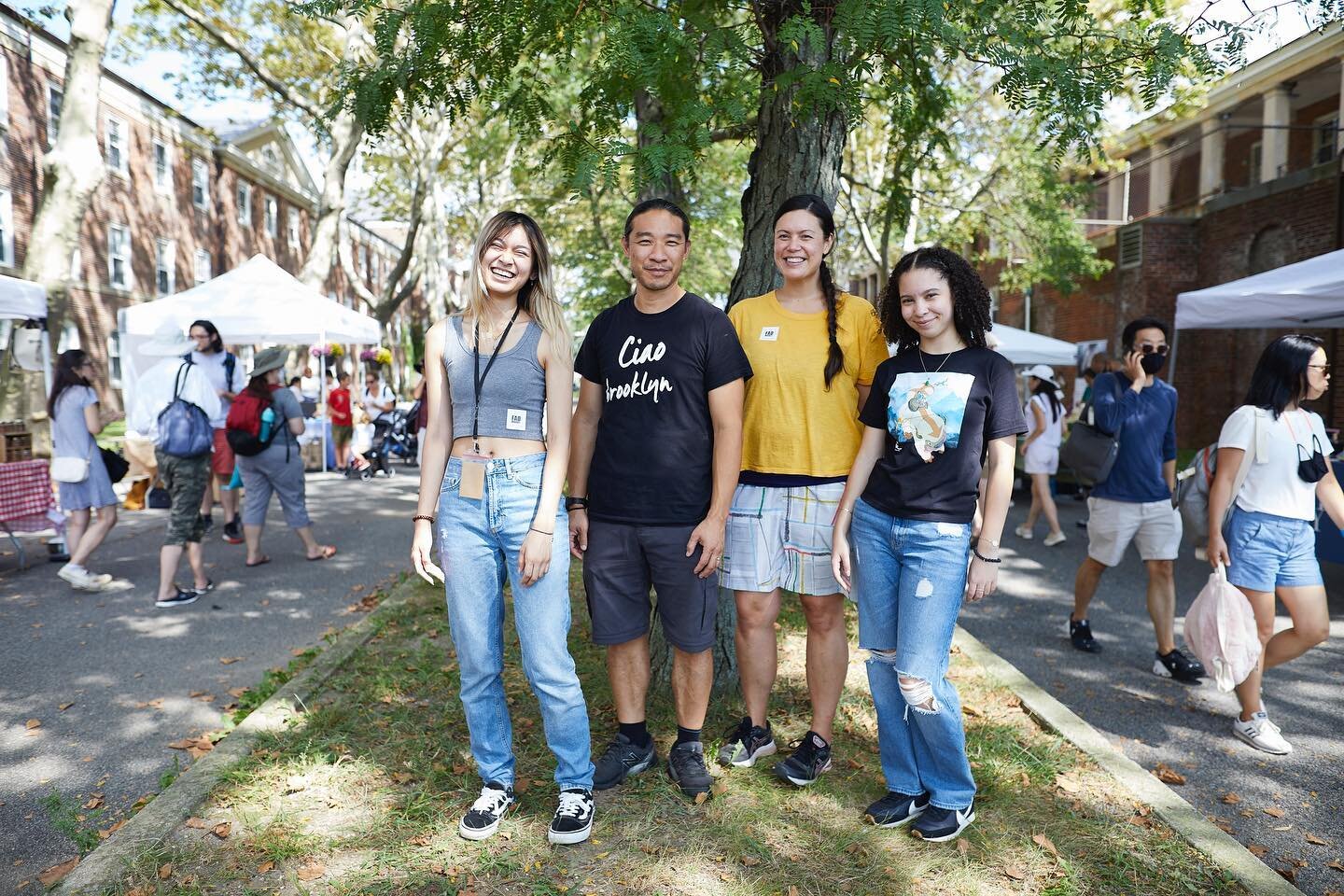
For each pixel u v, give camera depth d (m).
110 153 23.64
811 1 3.19
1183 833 2.87
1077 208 19.20
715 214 18.69
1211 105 16.12
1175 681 4.75
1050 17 3.26
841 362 3.04
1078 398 20.61
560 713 2.83
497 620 2.87
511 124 4.00
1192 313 7.95
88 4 10.05
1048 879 2.66
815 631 3.18
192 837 2.85
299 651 5.07
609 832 2.90
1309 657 5.14
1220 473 3.83
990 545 2.74
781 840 2.87
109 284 23.56
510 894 2.58
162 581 6.04
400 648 4.86
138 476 10.40
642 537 3.02
